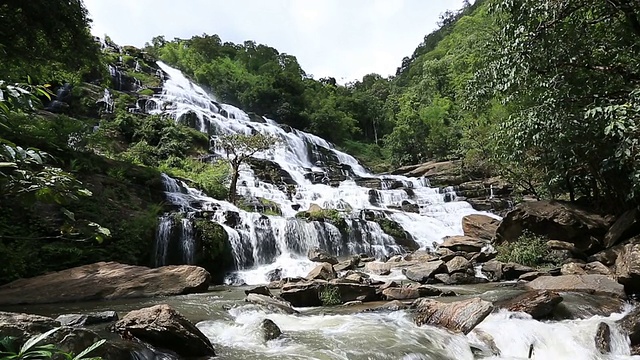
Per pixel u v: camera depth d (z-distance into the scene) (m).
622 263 9.50
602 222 13.60
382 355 5.37
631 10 9.80
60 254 10.43
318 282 9.55
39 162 2.42
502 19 12.45
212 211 14.62
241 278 12.87
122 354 4.48
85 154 14.55
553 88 11.01
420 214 22.00
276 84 43.91
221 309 7.83
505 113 18.41
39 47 14.24
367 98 51.59
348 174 31.92
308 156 32.81
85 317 5.98
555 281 9.97
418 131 37.94
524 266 12.37
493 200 23.75
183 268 10.53
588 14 11.34
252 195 20.06
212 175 19.72
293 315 7.62
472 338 6.32
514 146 13.47
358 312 7.90
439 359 5.57
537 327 6.63
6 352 2.06
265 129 31.44
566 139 11.44
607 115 8.41
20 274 9.60
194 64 43.94
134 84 32.28
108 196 12.91
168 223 12.91
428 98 43.84
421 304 7.52
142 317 5.28
